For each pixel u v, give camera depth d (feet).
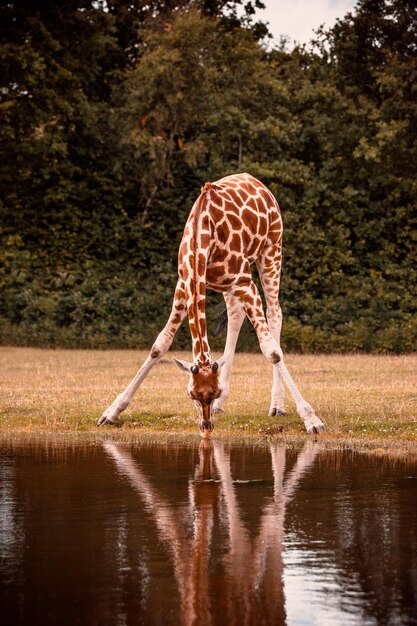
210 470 24.97
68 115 80.94
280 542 17.04
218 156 85.71
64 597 13.79
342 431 32.58
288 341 78.23
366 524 18.47
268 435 32.30
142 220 86.94
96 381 48.52
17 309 80.89
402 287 85.25
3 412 36.73
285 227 85.05
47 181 87.61
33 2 80.02
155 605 13.43
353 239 89.71
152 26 86.33
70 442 30.60
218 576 14.84
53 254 85.66
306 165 90.27
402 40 91.97
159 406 37.55
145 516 19.25
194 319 31.50
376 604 13.47
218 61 85.61
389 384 45.78
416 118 85.61
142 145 80.07
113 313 80.89
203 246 32.68
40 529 18.07
